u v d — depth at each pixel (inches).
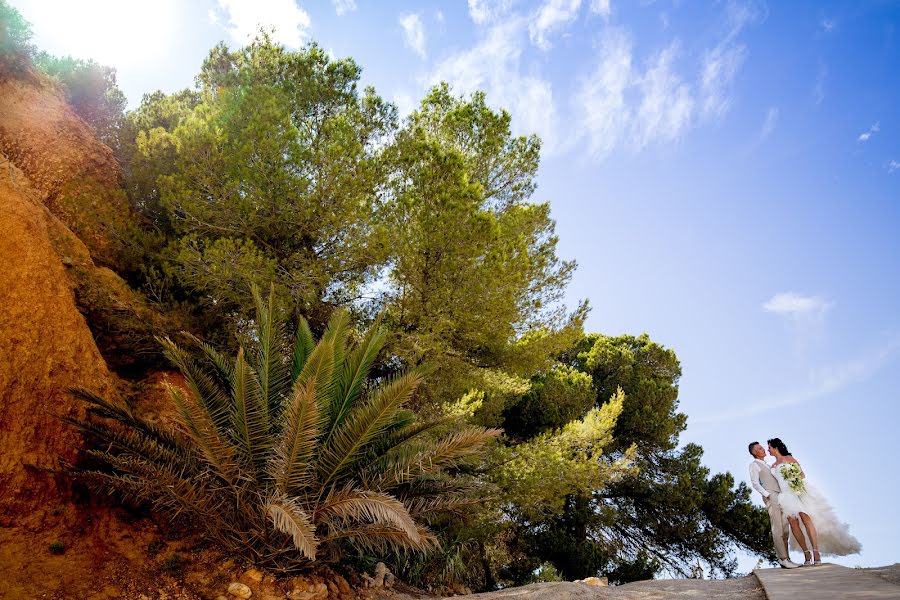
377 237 371.9
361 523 233.5
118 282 339.9
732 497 600.7
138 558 215.3
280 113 372.8
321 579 235.3
